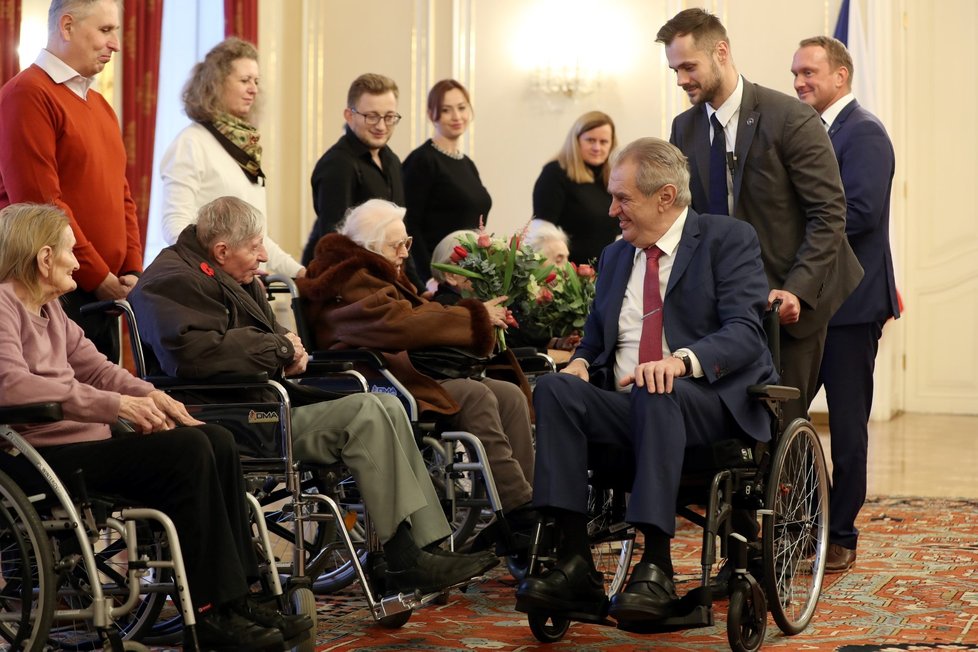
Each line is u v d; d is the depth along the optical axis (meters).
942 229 8.74
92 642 2.71
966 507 4.96
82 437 2.68
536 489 2.78
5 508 2.28
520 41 7.76
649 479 2.68
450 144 5.16
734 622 2.67
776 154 3.55
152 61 6.33
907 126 8.60
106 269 3.46
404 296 3.81
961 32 8.62
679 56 3.57
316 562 3.17
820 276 3.46
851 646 2.84
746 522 3.03
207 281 3.21
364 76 4.68
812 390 3.66
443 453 3.43
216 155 4.19
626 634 3.02
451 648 2.86
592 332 3.23
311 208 7.80
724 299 2.97
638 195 3.02
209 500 2.51
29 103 3.45
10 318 2.55
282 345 3.13
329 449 3.08
